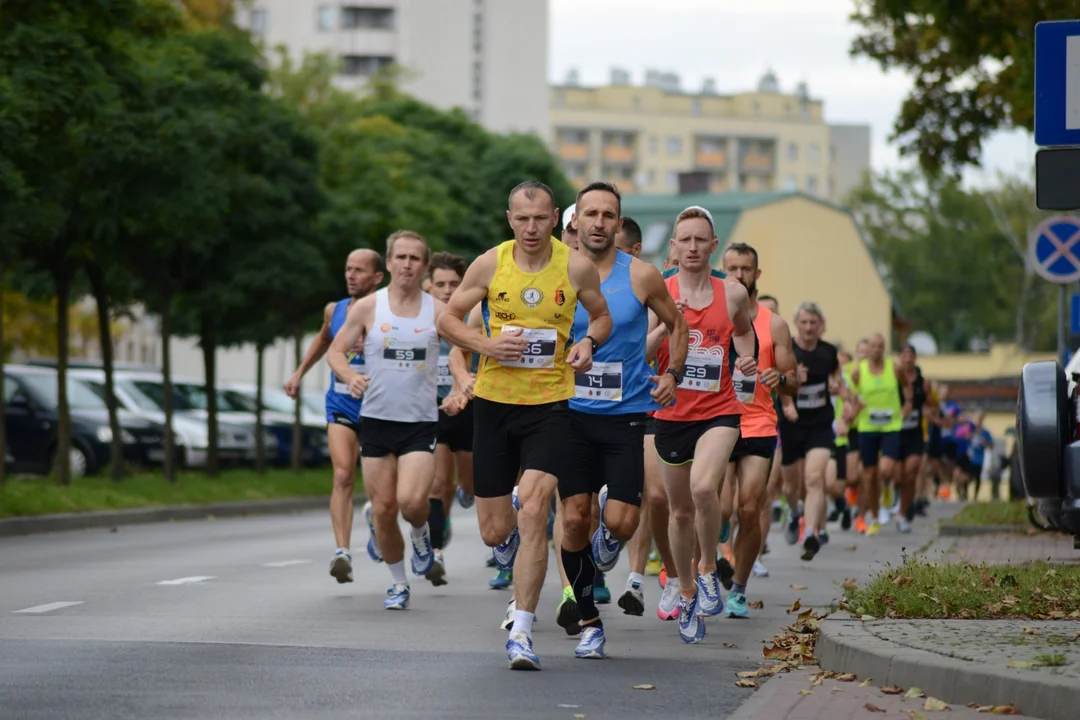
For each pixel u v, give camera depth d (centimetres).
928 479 7706
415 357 2961
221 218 7206
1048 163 2659
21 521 5291
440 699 1969
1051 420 2652
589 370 2395
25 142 5228
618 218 2456
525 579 2228
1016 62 5738
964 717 1830
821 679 2111
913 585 2708
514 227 2252
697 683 2144
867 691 2036
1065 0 5388
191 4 10925
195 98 7138
